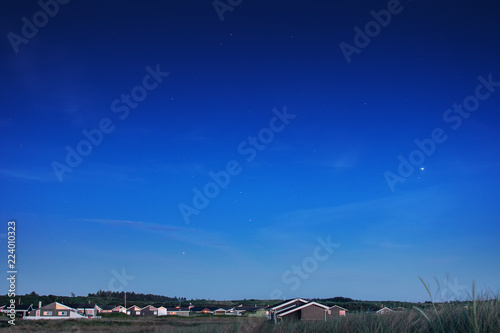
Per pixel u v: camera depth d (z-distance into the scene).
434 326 4.28
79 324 41.97
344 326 5.39
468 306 4.42
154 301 106.56
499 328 3.75
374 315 5.71
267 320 7.59
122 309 76.62
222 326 7.90
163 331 10.44
